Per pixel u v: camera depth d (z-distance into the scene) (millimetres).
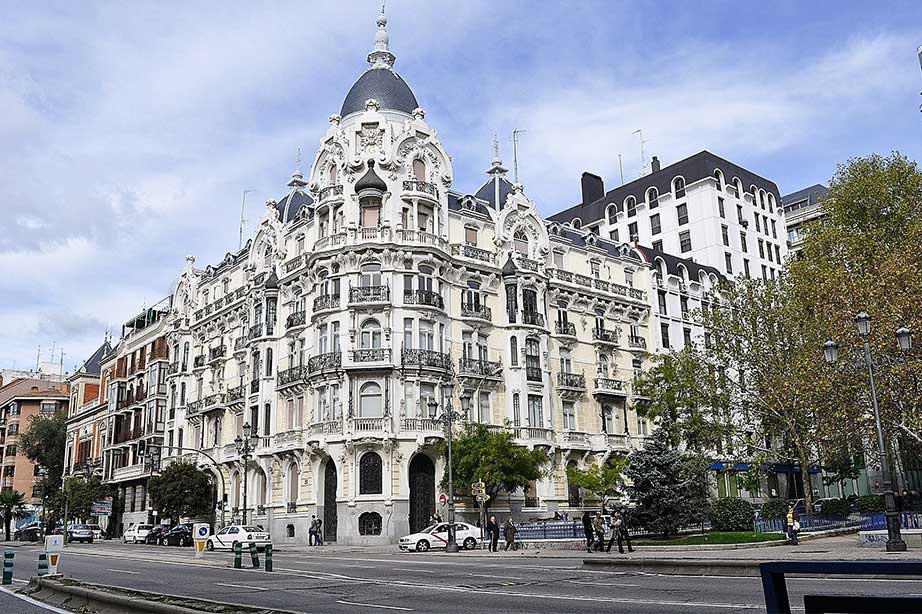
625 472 39594
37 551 48500
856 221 51906
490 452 48469
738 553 29203
